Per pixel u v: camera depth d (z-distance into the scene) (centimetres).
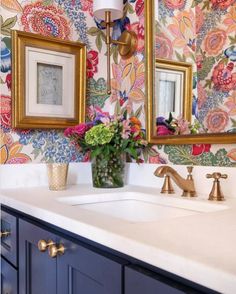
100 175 129
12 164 130
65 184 125
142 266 54
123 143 127
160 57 127
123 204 118
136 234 57
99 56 156
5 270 106
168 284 47
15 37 128
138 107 142
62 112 141
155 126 129
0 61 127
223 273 39
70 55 143
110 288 58
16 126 128
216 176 98
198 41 112
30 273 90
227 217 71
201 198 101
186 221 67
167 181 114
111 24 146
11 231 102
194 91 113
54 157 141
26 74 131
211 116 107
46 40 136
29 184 133
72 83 144
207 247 49
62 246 74
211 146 109
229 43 102
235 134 98
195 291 45
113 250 60
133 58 145
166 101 124
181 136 116
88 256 65
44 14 138
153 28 130
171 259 46
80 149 145
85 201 110
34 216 88
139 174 138
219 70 105
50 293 79
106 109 157
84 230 66
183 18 118
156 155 131
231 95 101
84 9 151
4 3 128
